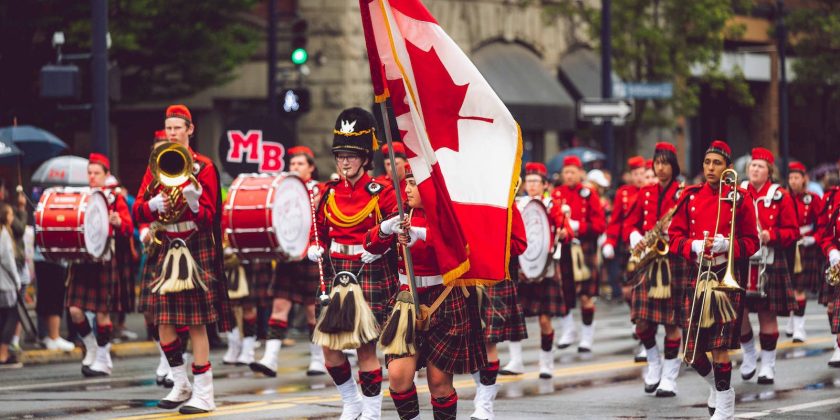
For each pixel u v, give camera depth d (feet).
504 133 49.44
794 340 101.35
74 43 139.23
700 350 61.57
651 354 73.41
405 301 50.19
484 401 61.46
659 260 72.28
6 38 141.38
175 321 64.54
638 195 76.18
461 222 48.14
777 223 78.28
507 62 203.92
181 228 65.05
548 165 172.86
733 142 272.92
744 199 63.16
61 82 104.42
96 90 107.24
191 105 185.26
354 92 183.32
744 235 63.21
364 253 55.88
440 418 50.57
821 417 63.72
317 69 183.01
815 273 105.60
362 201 57.00
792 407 67.21
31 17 139.74
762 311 77.71
